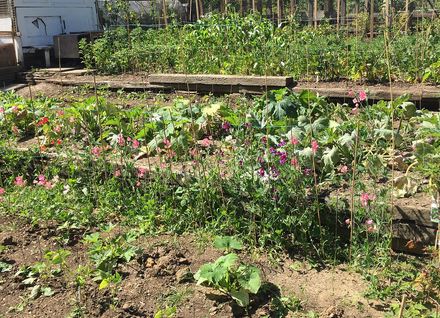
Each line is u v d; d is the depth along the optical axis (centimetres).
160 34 1234
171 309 322
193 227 443
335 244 402
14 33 1181
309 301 348
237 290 352
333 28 1461
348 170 462
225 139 550
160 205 471
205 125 597
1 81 1132
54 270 388
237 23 1020
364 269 376
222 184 450
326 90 765
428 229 383
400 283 359
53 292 366
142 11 1664
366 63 836
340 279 371
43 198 497
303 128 524
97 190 503
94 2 1407
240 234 421
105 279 353
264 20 1043
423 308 325
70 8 1329
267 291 360
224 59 973
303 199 414
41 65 1243
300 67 896
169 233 437
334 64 869
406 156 491
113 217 468
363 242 400
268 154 436
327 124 529
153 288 367
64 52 1212
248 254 404
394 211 393
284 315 337
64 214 465
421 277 340
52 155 566
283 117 545
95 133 635
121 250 396
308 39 997
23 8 1196
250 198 434
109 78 1048
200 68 972
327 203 412
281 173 424
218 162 475
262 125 536
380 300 345
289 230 411
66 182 531
